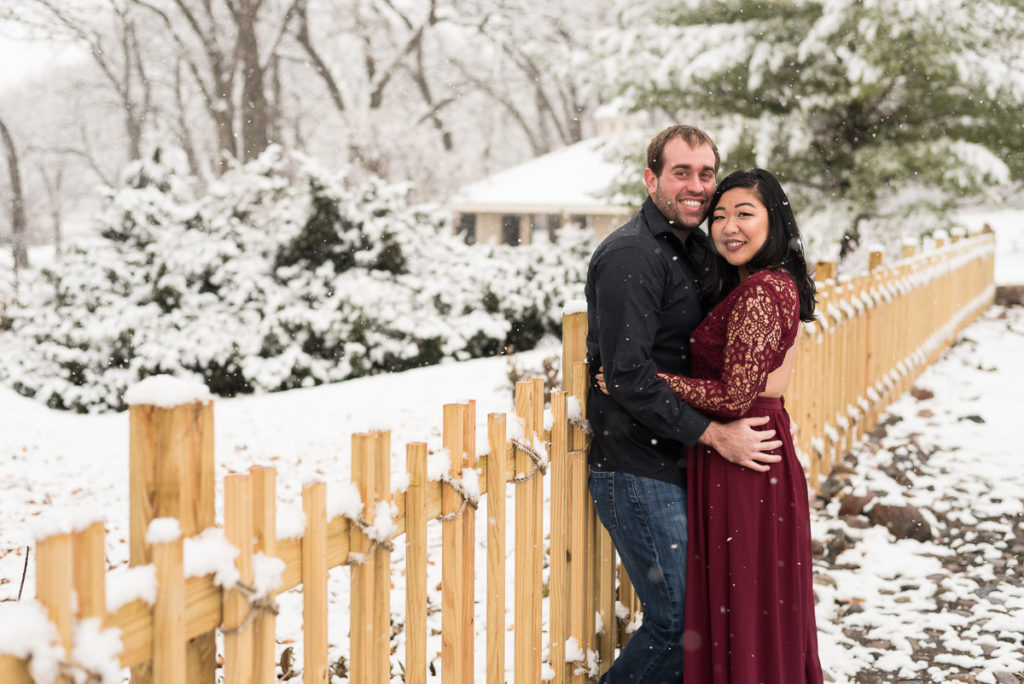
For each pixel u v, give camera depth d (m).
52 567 1.32
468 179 28.36
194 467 1.58
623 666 3.01
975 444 6.15
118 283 11.66
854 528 4.95
